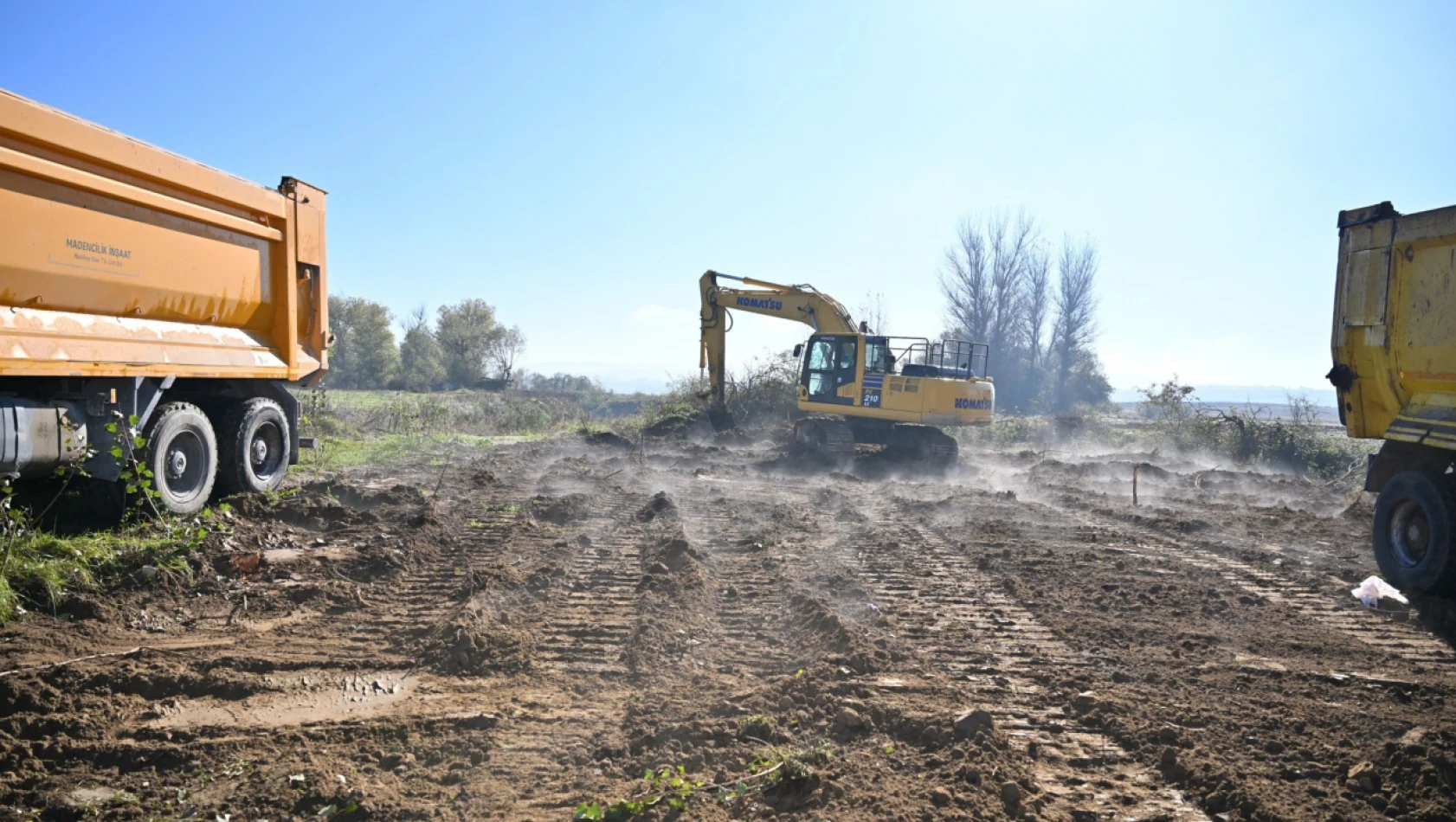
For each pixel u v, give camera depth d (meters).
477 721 4.41
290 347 9.63
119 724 4.32
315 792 3.61
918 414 16.86
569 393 46.09
